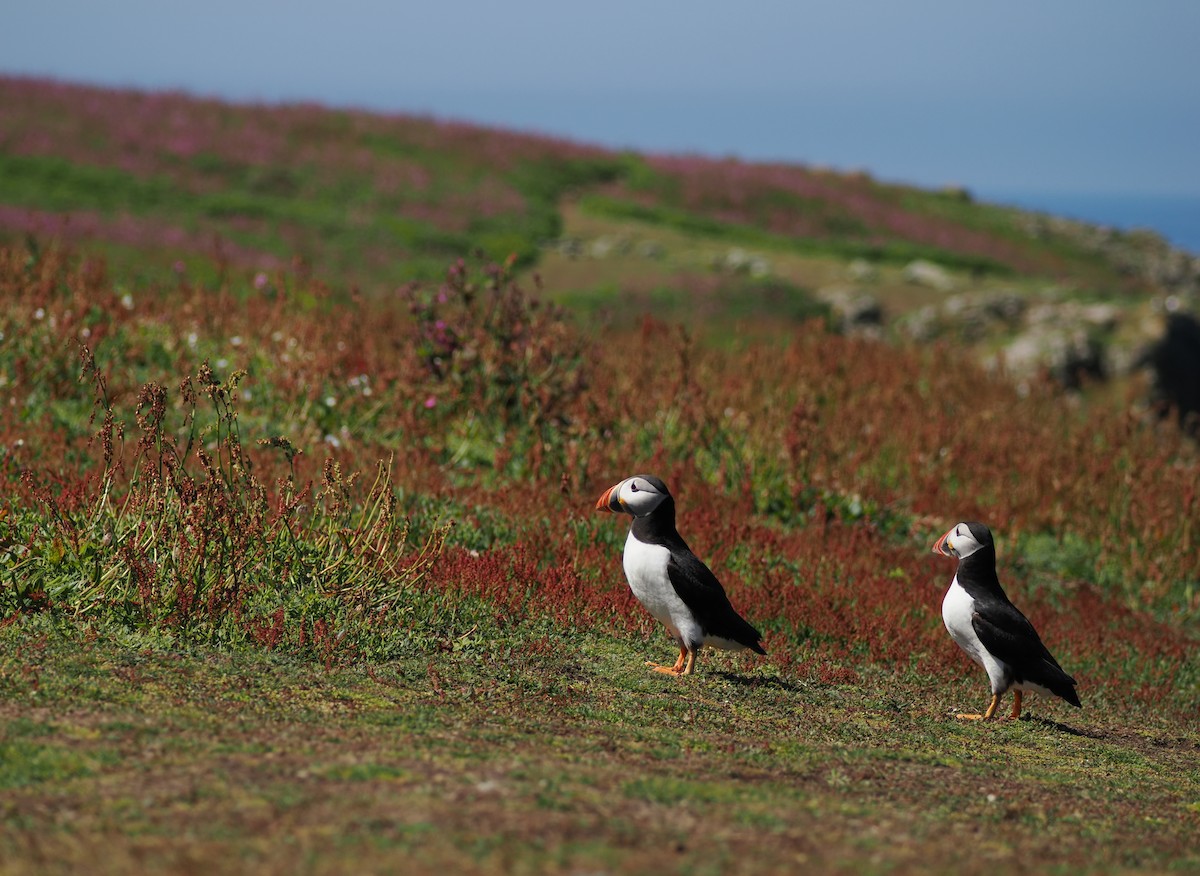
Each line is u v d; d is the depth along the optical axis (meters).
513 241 68.25
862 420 29.86
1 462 18.42
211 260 51.03
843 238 85.75
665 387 27.69
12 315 24.30
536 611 16.53
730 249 76.62
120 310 26.94
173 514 14.85
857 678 16.47
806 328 39.53
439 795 8.74
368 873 7.04
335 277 56.28
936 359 39.03
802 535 22.61
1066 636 20.42
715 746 11.98
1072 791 12.10
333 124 85.31
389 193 74.06
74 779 8.72
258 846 7.45
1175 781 13.53
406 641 14.46
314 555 15.42
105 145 72.56
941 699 16.36
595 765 10.40
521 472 23.00
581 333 29.30
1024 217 106.12
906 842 8.91
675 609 14.88
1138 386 54.47
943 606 15.68
